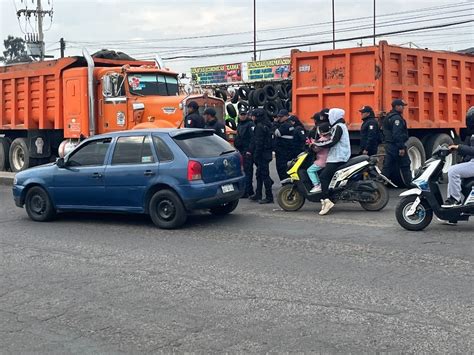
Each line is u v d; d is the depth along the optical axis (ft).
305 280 21.45
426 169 28.58
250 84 111.14
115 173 32.58
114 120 49.98
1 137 63.98
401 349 15.23
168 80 51.67
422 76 45.65
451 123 49.16
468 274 21.61
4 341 16.71
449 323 16.87
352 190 34.47
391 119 39.19
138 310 18.90
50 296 20.67
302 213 35.37
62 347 16.17
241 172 34.01
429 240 27.09
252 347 15.67
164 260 25.07
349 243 27.02
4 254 27.17
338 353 15.11
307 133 45.70
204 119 41.29
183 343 16.12
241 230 30.81
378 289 20.13
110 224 33.78
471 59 50.75
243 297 19.80
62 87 54.29
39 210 35.53
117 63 56.13
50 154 60.08
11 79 60.03
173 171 31.04
